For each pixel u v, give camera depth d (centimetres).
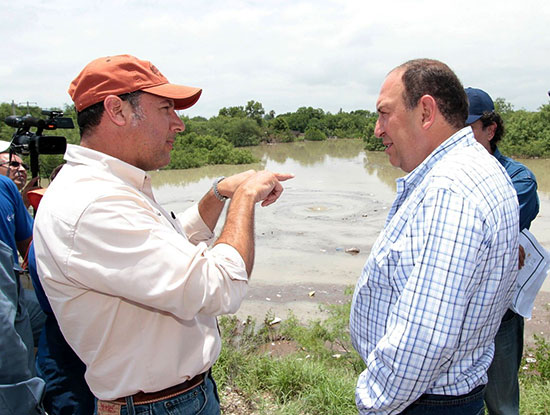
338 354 469
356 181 1872
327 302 655
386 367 143
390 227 154
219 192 207
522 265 219
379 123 172
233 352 388
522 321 241
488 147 252
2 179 270
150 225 137
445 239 133
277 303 655
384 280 153
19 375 151
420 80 155
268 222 1156
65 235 134
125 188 147
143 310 144
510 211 145
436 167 148
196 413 158
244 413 310
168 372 147
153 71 162
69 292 141
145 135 158
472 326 144
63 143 332
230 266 146
